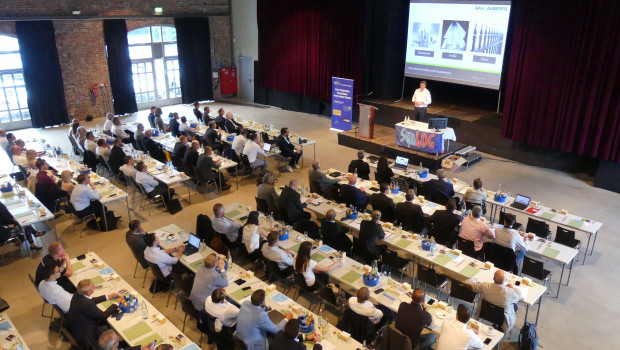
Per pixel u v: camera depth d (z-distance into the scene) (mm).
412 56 15789
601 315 7152
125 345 5641
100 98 18297
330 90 18062
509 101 13148
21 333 6762
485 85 14188
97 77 18000
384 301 6016
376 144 14086
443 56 14969
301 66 18766
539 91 12477
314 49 18062
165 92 20641
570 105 11969
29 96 16438
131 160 10414
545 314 7168
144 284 7879
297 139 13352
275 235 6852
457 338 5031
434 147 12742
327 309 7176
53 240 9344
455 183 10195
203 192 11625
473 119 14391
